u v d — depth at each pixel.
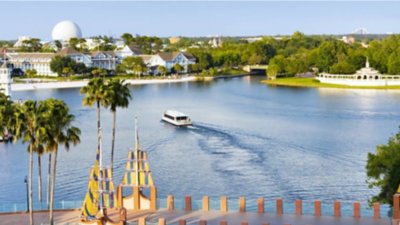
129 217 84.06
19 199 110.50
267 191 116.12
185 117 194.75
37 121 86.00
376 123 199.12
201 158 144.50
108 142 163.50
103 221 79.75
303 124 197.75
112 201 88.69
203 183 122.06
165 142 165.88
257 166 135.88
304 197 112.12
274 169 133.00
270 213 84.56
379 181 96.69
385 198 92.44
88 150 152.00
